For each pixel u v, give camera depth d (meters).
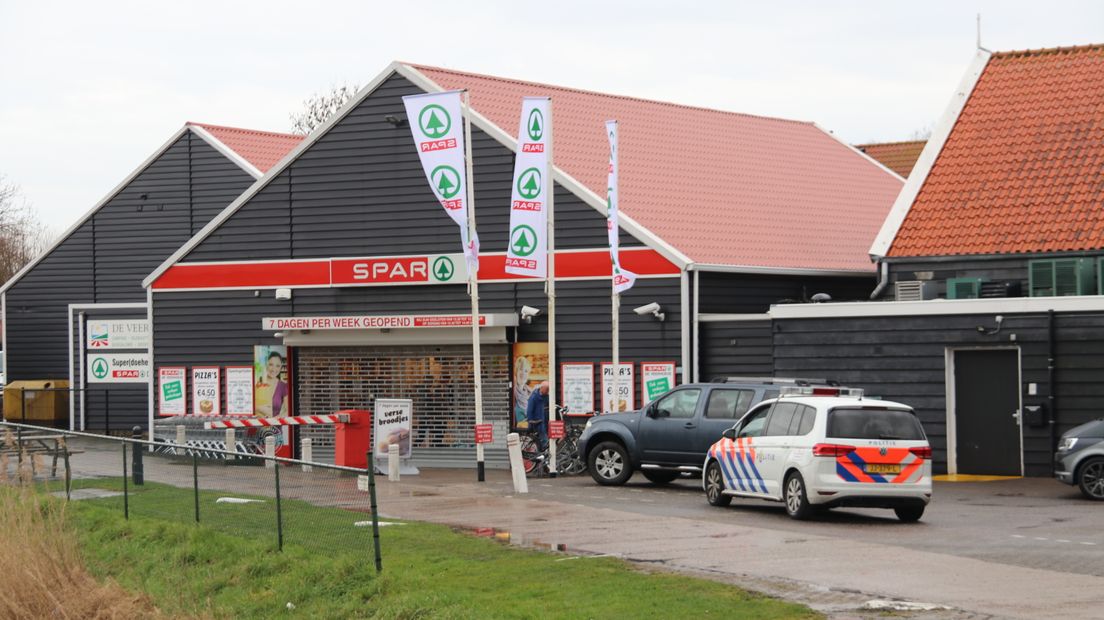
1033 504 21.36
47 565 17.81
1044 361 25.17
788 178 37.88
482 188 32.19
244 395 34.81
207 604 16.19
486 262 32.06
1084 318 24.88
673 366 29.73
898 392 26.52
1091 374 24.81
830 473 18.78
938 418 26.17
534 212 26.78
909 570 14.58
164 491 20.97
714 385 24.38
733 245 31.73
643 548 16.31
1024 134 30.17
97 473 22.69
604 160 33.59
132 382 43.31
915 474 18.89
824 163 40.47
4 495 20.95
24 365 45.06
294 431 34.16
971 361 26.06
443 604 13.73
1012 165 29.58
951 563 15.02
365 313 33.53
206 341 35.28
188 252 35.50
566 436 28.58
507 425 31.69
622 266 30.44
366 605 14.67
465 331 31.75
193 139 42.84
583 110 36.06
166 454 20.89
